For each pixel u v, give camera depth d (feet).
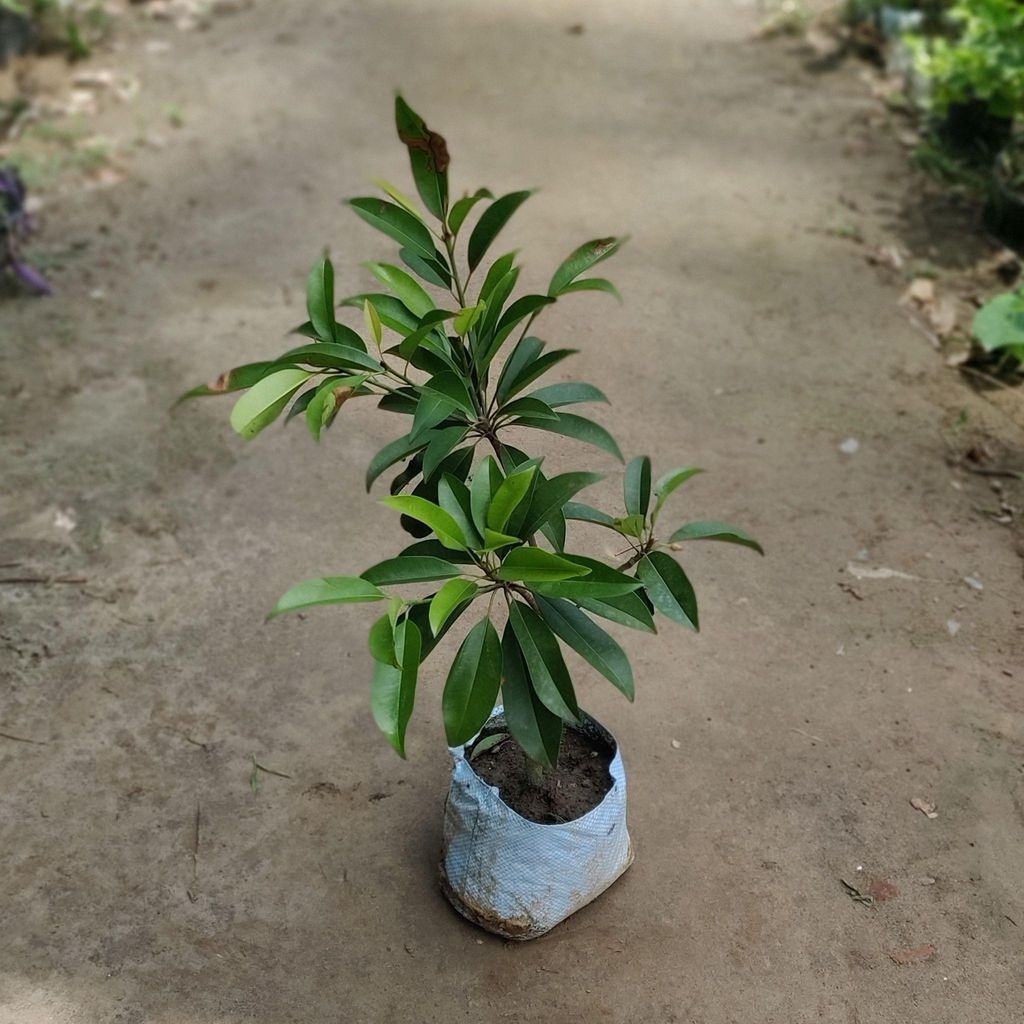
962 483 5.83
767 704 4.71
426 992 3.75
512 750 4.08
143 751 4.52
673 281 7.18
